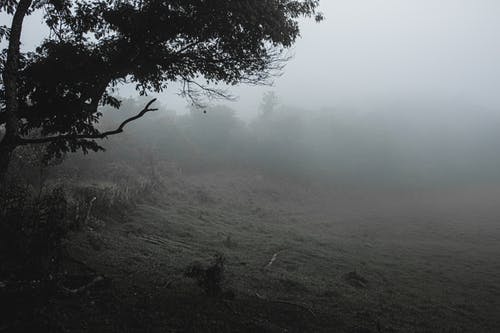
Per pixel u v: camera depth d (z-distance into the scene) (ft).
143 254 34.78
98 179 60.23
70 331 14.96
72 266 23.35
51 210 20.51
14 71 21.03
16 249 18.89
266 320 21.65
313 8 26.89
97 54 25.09
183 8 24.20
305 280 37.50
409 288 41.22
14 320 14.57
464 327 30.25
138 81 29.04
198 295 23.53
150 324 17.30
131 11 23.93
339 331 22.98
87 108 23.93
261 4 23.18
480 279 48.01
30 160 41.83
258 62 27.04
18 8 21.27
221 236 52.60
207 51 26.73
